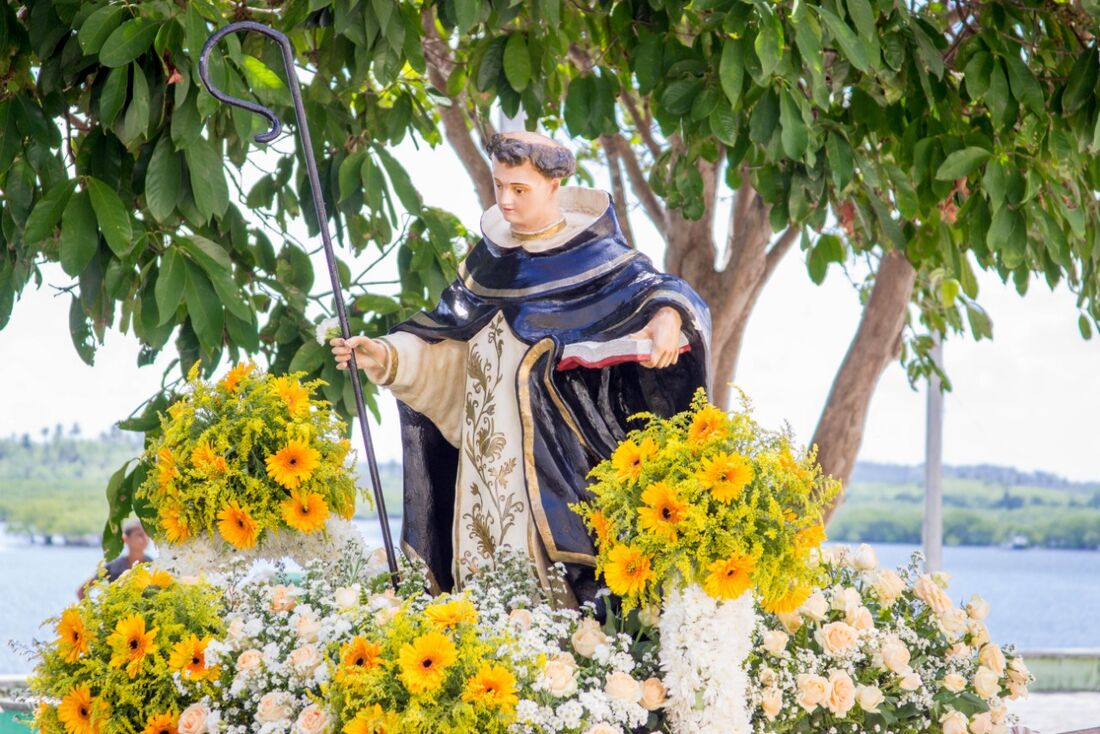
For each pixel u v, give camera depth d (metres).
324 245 4.00
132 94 4.65
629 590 3.35
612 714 3.18
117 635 3.40
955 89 5.57
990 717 3.87
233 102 3.83
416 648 3.00
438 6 5.04
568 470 3.79
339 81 5.52
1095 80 5.19
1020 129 5.65
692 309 3.70
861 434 7.27
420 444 4.22
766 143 4.77
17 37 4.93
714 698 3.21
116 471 5.04
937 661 3.99
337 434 4.19
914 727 3.80
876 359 7.19
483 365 3.97
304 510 3.99
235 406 4.06
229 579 3.75
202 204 4.40
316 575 3.71
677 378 3.81
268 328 5.52
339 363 3.99
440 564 4.19
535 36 5.25
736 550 3.22
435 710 2.98
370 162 5.08
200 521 4.00
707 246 7.19
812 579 3.40
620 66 6.04
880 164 5.57
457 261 5.81
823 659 3.65
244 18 5.44
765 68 4.34
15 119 4.70
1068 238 5.79
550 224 3.99
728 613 3.27
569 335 3.84
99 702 3.38
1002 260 5.41
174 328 4.92
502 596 3.58
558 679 3.11
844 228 6.74
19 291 4.82
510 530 3.86
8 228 4.82
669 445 3.34
